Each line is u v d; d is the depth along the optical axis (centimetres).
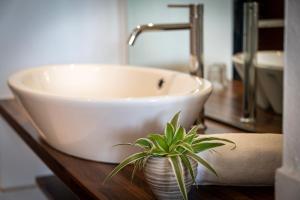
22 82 145
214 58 157
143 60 195
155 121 110
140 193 100
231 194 99
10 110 179
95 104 108
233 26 149
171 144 91
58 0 200
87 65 175
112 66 172
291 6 75
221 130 143
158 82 154
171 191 90
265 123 138
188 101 112
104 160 118
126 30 204
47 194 163
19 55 199
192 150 87
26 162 209
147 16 190
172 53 178
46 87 166
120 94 167
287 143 79
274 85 134
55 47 203
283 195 79
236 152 99
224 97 153
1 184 207
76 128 116
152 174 90
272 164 98
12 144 205
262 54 138
